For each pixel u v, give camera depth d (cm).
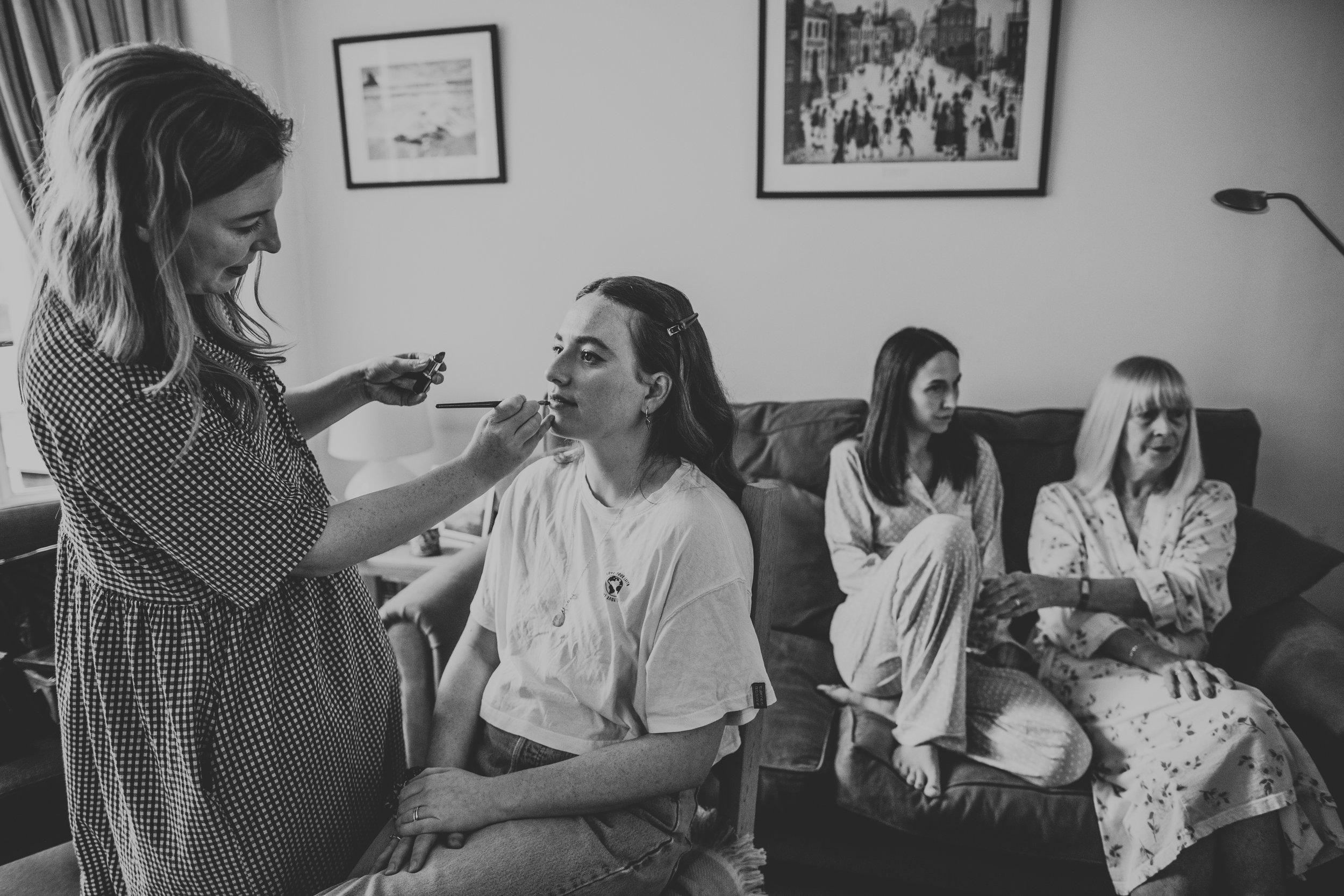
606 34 229
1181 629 162
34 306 76
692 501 98
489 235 252
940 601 145
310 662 88
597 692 98
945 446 186
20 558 168
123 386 71
